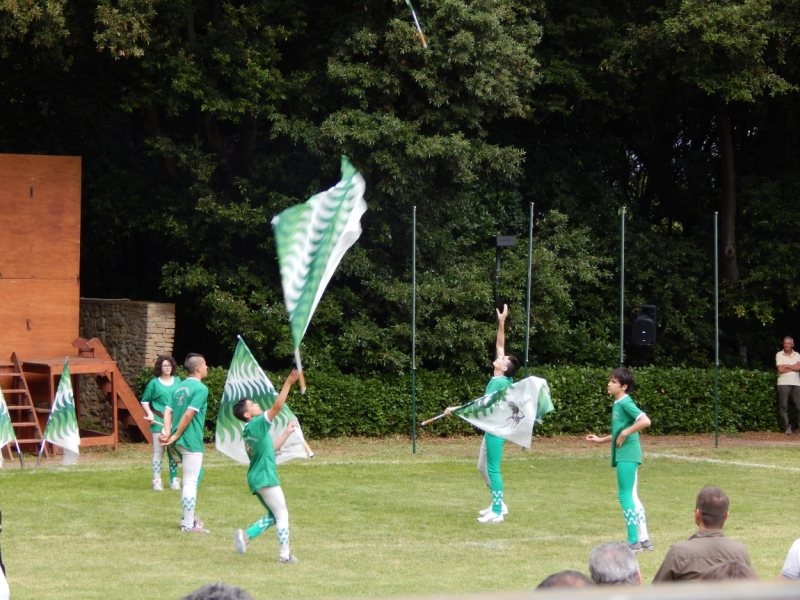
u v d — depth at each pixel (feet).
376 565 32.14
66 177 66.64
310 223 28.86
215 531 37.73
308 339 74.95
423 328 76.02
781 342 89.45
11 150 81.87
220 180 79.77
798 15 76.48
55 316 66.08
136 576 29.94
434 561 32.99
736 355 89.40
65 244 66.49
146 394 46.93
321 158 73.15
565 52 84.17
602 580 15.40
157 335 71.72
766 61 79.71
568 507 44.68
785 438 77.71
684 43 75.46
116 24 62.95
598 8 85.25
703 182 92.63
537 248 79.71
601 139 89.81
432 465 57.62
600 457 62.75
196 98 70.49
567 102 85.15
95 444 61.87
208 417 69.67
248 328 73.46
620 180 95.40
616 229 86.84
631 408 34.53
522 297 77.20
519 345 77.71
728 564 13.84
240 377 40.29
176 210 75.41
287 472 53.88
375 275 75.77
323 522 40.16
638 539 34.68
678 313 86.12
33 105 82.23
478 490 48.98
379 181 74.49
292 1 73.36
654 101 86.43
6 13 60.03
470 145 73.77
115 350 73.10
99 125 81.05
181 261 80.74
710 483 52.60
